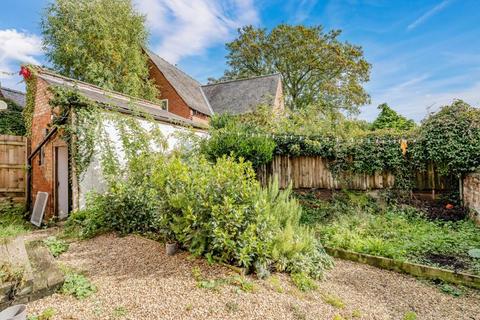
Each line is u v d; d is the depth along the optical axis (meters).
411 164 8.45
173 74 21.44
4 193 8.05
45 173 7.79
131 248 4.32
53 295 2.79
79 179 6.64
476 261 4.66
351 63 24.39
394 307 3.46
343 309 3.16
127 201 5.24
